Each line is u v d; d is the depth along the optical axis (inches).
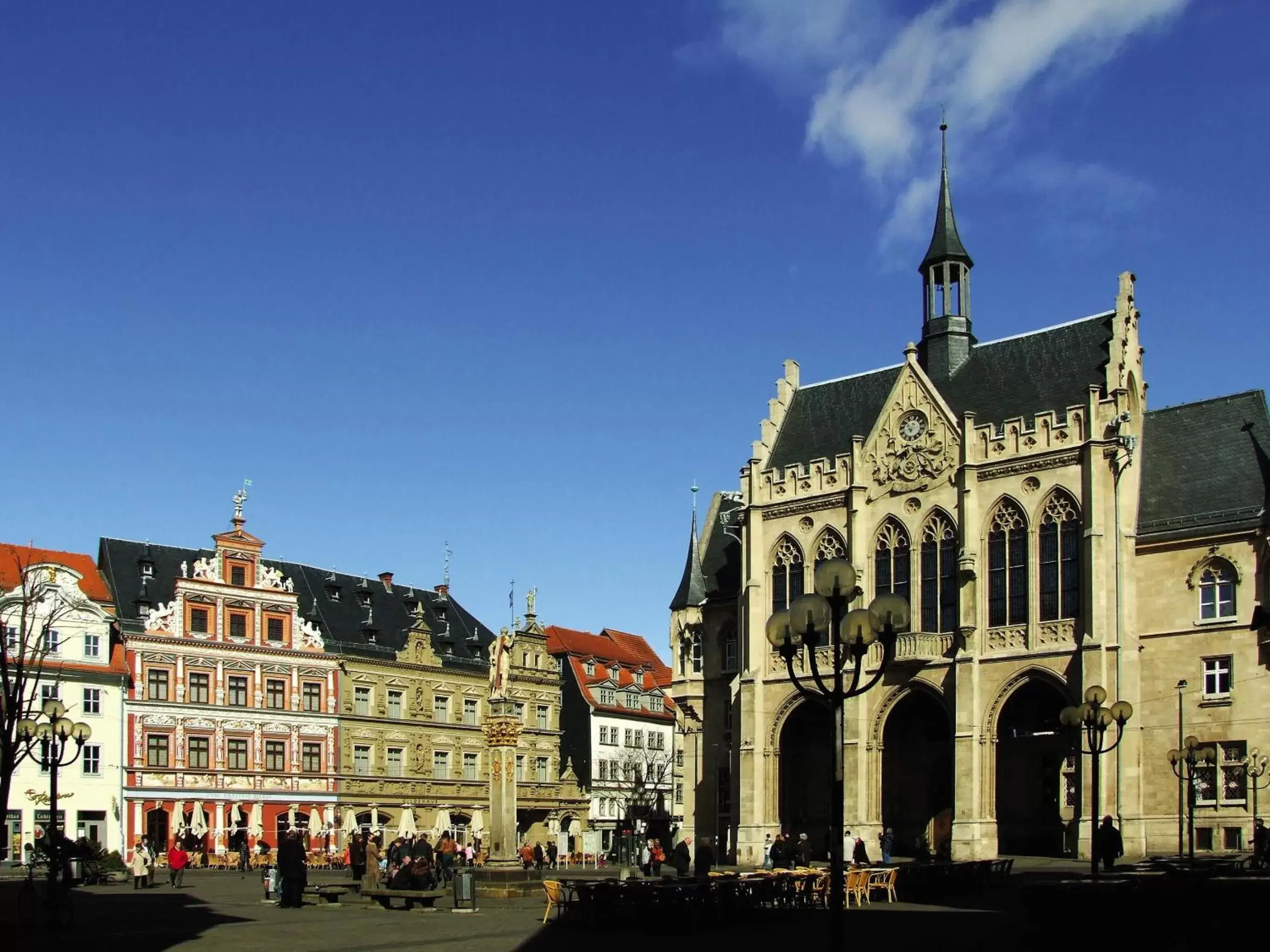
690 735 3472.0
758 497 3189.0
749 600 3152.1
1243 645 2534.5
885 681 2906.0
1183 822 2503.7
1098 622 2615.7
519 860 2153.1
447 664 4562.0
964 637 2775.6
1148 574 2664.9
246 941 1476.4
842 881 1101.7
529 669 4842.5
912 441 2957.7
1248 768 2479.1
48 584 3449.8
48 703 1894.7
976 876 2090.3
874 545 2994.6
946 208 3213.6
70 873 2273.6
